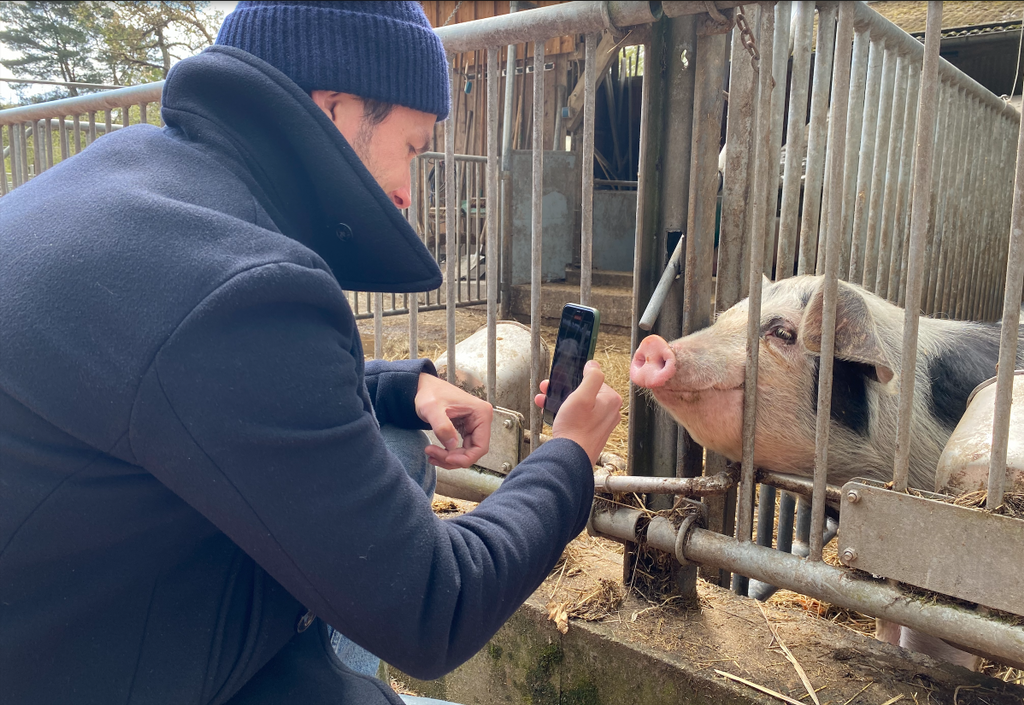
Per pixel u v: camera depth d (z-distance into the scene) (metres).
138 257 0.85
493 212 2.14
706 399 1.89
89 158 1.02
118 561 0.93
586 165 1.90
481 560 1.00
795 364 2.01
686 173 1.87
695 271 1.90
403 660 0.95
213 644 0.99
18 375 0.86
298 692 1.08
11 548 0.89
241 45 1.08
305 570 0.88
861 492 1.58
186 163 0.99
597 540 2.38
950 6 9.10
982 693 1.65
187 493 0.86
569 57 9.97
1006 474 1.45
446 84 1.23
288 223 1.07
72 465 0.87
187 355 0.82
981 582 1.44
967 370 2.29
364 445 0.93
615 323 7.13
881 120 3.10
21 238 0.92
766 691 1.67
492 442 2.25
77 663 0.94
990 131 4.53
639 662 1.83
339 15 1.06
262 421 0.85
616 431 4.56
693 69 1.79
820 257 2.83
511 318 7.78
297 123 1.01
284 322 0.88
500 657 2.12
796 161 2.64
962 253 4.31
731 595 2.07
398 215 1.10
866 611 1.60
